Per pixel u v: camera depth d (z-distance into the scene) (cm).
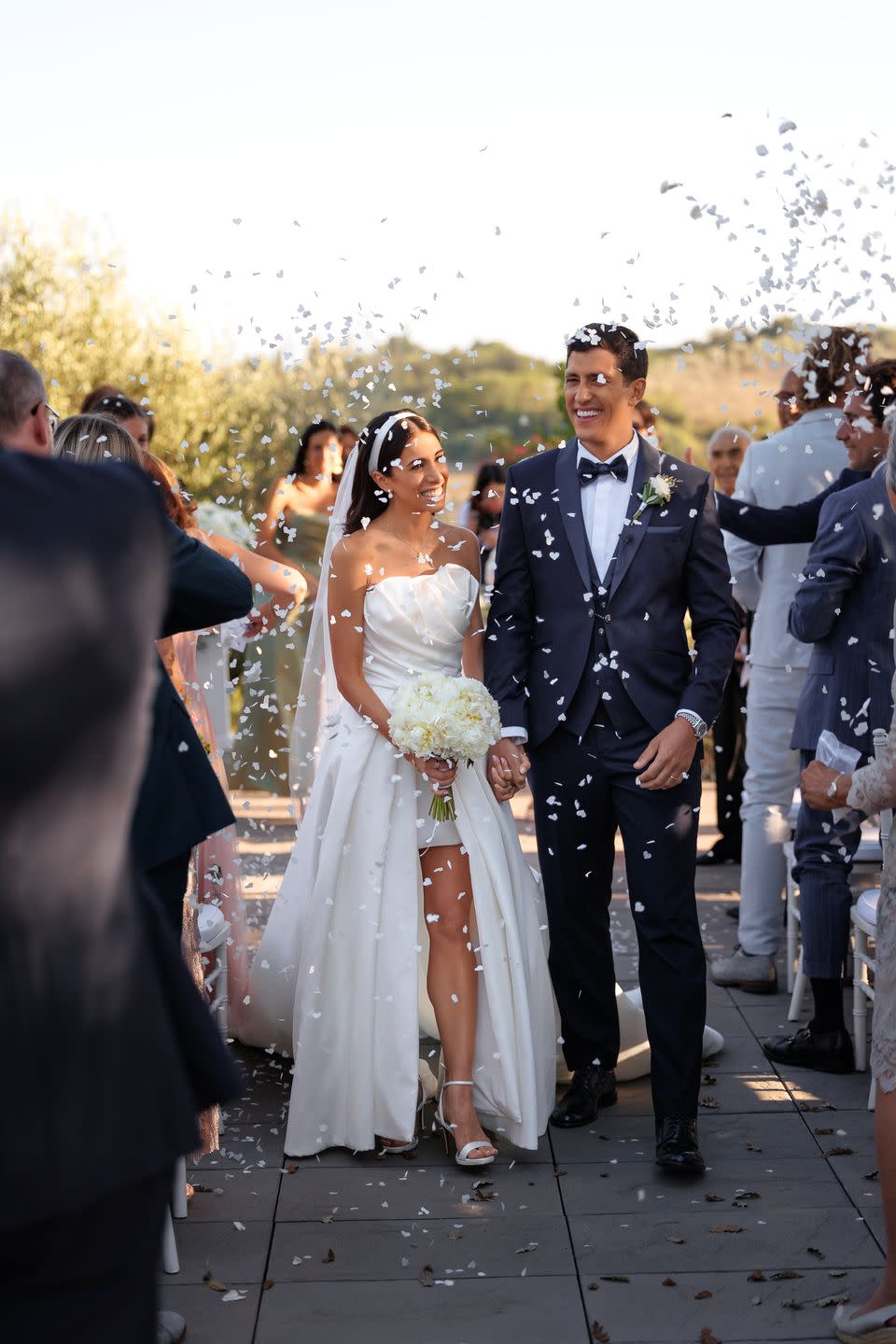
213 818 258
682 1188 313
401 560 348
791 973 453
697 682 328
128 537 144
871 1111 358
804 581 380
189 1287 271
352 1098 334
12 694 131
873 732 344
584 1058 359
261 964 393
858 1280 269
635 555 331
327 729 370
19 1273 139
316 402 1170
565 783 339
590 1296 265
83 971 139
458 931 341
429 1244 289
